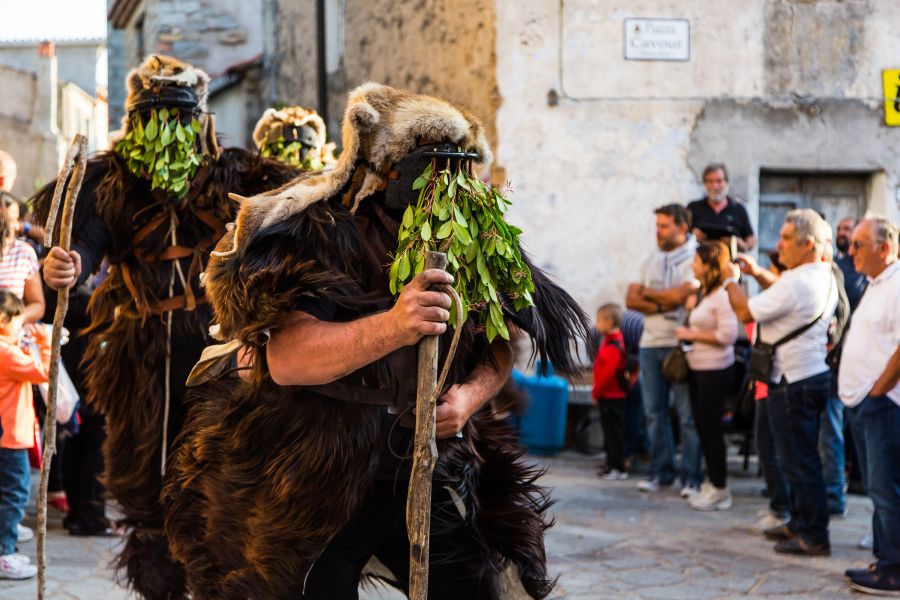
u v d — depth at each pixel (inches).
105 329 159.2
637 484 331.0
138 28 799.7
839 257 337.4
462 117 102.5
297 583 104.8
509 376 112.7
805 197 418.3
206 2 717.3
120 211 151.9
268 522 102.4
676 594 207.0
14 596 189.5
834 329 245.1
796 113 409.1
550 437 381.7
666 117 402.9
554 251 399.2
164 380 150.4
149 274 151.7
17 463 204.7
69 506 240.7
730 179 406.9
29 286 215.8
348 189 103.7
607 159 401.1
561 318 112.7
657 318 317.4
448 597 112.0
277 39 675.4
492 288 101.2
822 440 285.3
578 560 233.3
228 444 106.9
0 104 1295.5
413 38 470.0
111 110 860.0
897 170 413.4
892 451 206.7
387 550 113.1
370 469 102.6
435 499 107.7
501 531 110.3
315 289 96.3
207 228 154.3
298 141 217.3
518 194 396.8
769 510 266.8
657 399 319.6
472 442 111.3
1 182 235.3
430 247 98.5
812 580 219.0
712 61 404.5
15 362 199.6
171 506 120.9
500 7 394.9
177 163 150.6
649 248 403.5
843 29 409.1
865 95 411.8
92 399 157.3
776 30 406.3
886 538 208.2
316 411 100.9
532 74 396.5
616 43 399.5
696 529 266.8
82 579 201.8
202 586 117.4
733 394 343.6
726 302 288.0
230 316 97.9
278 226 98.0
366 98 103.1
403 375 103.3
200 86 156.1
